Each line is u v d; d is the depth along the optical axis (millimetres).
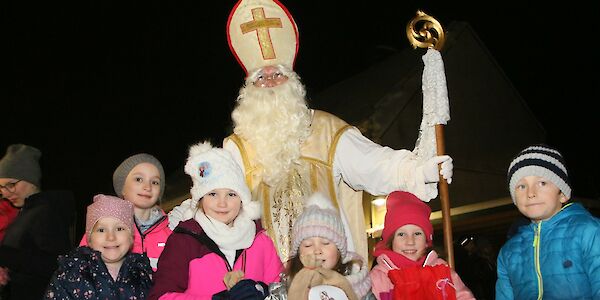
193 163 4031
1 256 4383
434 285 3852
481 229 9383
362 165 4586
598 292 3547
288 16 5039
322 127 4785
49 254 4480
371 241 9359
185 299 3570
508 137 11680
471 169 11062
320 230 3719
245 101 4777
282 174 4602
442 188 4242
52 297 3787
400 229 4137
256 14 4953
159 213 4629
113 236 3980
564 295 3664
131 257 4027
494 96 11641
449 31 11328
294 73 4898
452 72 11266
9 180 5137
